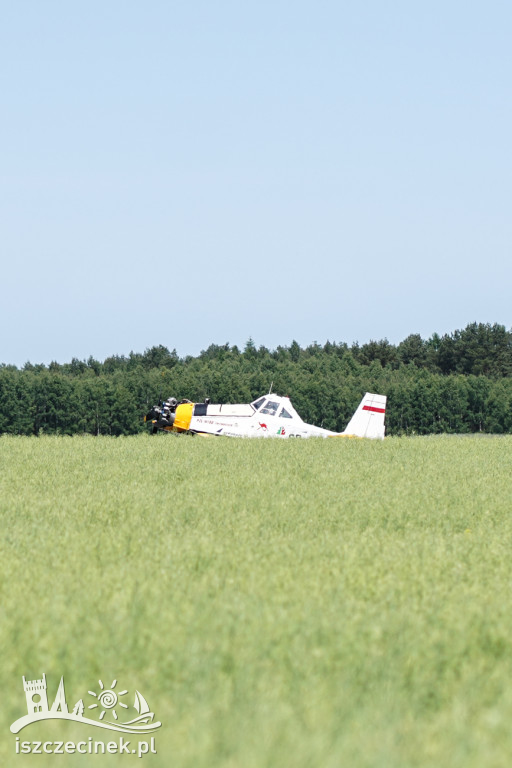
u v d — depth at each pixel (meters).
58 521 50.19
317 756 19.84
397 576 35.66
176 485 66.56
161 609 29.41
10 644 26.23
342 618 28.80
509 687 23.78
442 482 71.31
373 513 54.44
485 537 47.66
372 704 22.91
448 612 30.02
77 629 27.47
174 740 21.22
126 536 44.94
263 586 33.41
